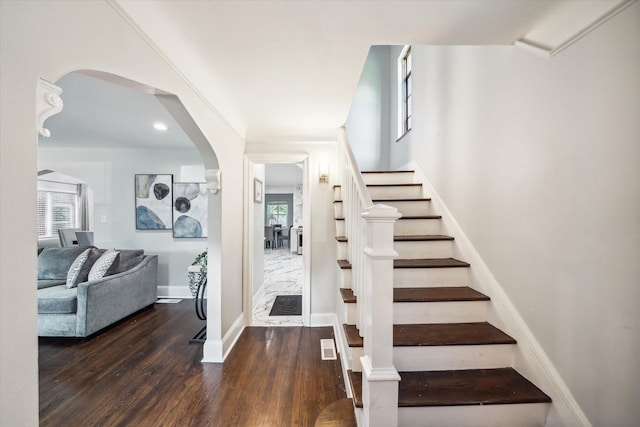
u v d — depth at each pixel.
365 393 1.35
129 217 4.46
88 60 1.00
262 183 4.70
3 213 0.70
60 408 1.88
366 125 4.71
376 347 1.30
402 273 2.08
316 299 3.37
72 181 4.92
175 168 4.46
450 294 1.91
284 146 3.39
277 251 10.82
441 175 2.65
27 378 0.75
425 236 2.52
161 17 1.36
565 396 1.28
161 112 2.90
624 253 1.03
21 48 0.75
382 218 1.28
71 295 2.97
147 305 3.90
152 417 1.80
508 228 1.68
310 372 2.33
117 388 2.10
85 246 3.92
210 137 2.21
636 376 0.99
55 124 3.27
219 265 2.52
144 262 3.87
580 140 1.20
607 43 1.08
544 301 1.41
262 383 2.17
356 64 1.81
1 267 0.69
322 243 3.38
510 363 1.60
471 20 1.35
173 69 1.58
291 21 1.38
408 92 4.09
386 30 1.44
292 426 1.73
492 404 1.34
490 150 1.87
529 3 1.22
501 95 1.76
